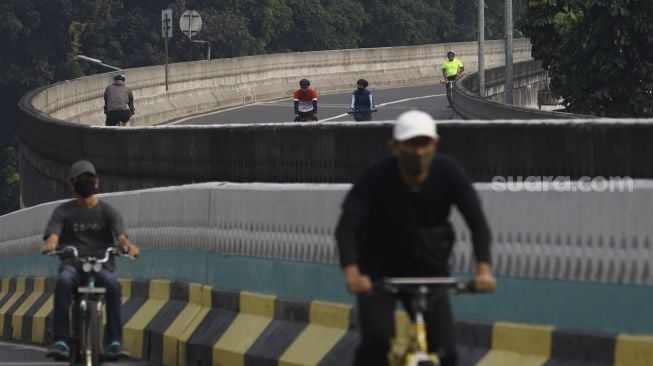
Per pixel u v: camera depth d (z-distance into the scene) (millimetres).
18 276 45438
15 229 46094
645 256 19312
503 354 21031
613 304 19672
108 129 58188
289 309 25562
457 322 21859
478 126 29422
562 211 20422
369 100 85500
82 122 110250
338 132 37406
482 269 17125
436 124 30344
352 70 164500
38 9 188125
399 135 16812
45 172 71812
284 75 151125
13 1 184875
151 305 31734
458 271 22203
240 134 44156
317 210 25094
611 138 26031
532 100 147375
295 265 25734
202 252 29641
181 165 49875
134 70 119500
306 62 155625
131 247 27484
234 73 139625
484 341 21406
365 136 36125
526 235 20922
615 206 19672
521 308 21000
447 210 17531
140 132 54031
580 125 26750
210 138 47031
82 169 27359
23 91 188875
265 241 26812
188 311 29641
